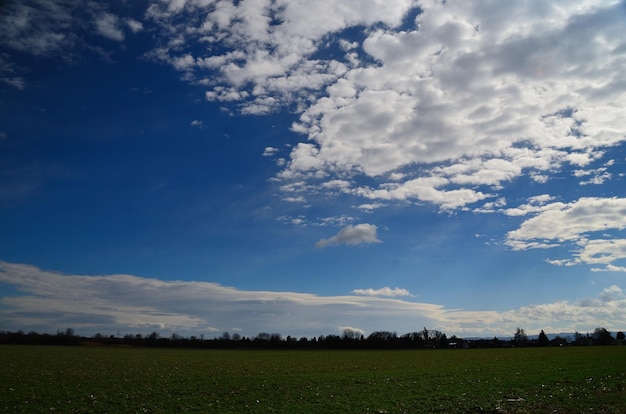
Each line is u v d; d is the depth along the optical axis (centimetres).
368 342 16312
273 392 3534
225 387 3856
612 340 15450
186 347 16238
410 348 15675
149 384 4059
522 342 17038
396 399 3119
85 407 2864
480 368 5556
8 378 4397
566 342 16812
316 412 2703
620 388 3225
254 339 17250
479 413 2600
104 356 8944
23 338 15950
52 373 5003
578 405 2627
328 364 6888
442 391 3462
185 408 2836
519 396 3078
